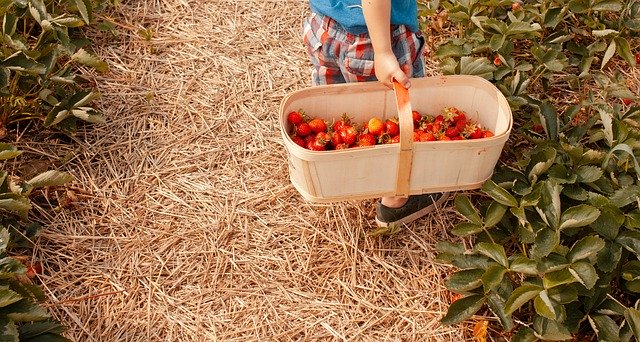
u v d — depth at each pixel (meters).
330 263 2.90
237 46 3.79
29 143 3.22
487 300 2.58
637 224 2.63
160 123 3.39
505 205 2.72
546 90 3.48
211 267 2.88
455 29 3.81
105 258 2.88
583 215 2.54
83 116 3.10
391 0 2.53
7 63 2.94
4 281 2.39
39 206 3.01
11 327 2.25
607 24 3.69
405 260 2.92
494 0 3.51
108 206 3.05
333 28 2.62
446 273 2.86
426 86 2.79
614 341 2.44
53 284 2.78
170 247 2.94
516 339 2.51
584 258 2.50
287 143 2.53
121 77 3.58
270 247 2.95
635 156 2.89
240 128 3.41
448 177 2.67
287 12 3.96
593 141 3.06
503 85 3.20
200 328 2.70
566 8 3.59
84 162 3.20
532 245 2.81
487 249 2.60
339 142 2.73
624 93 3.22
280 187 3.15
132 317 2.72
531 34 3.48
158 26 3.87
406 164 2.55
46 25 3.08
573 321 2.55
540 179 2.89
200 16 3.94
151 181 3.16
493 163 2.68
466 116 2.89
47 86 3.13
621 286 2.72
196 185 3.16
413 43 2.67
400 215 2.94
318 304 2.77
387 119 2.87
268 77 3.64
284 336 2.69
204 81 3.61
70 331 2.65
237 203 3.09
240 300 2.79
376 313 2.75
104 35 3.77
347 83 2.72
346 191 2.66
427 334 2.69
